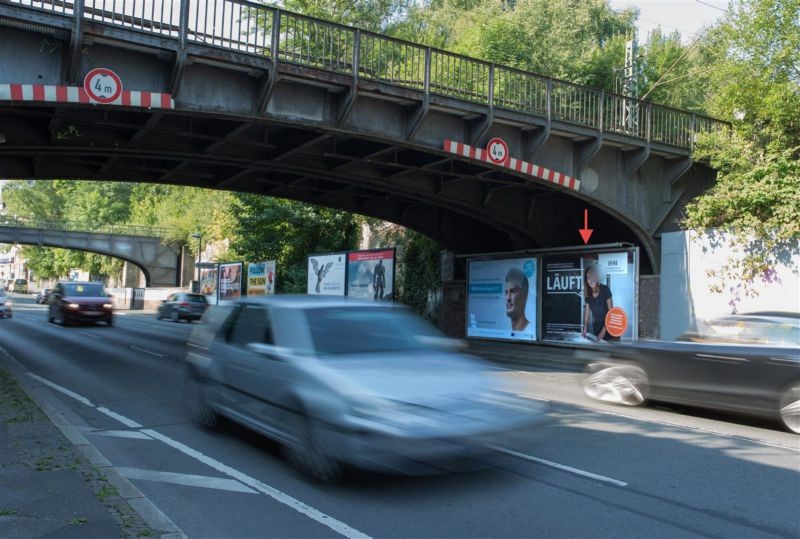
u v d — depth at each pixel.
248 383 6.73
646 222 20.05
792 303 15.36
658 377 9.59
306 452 5.64
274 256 37.28
